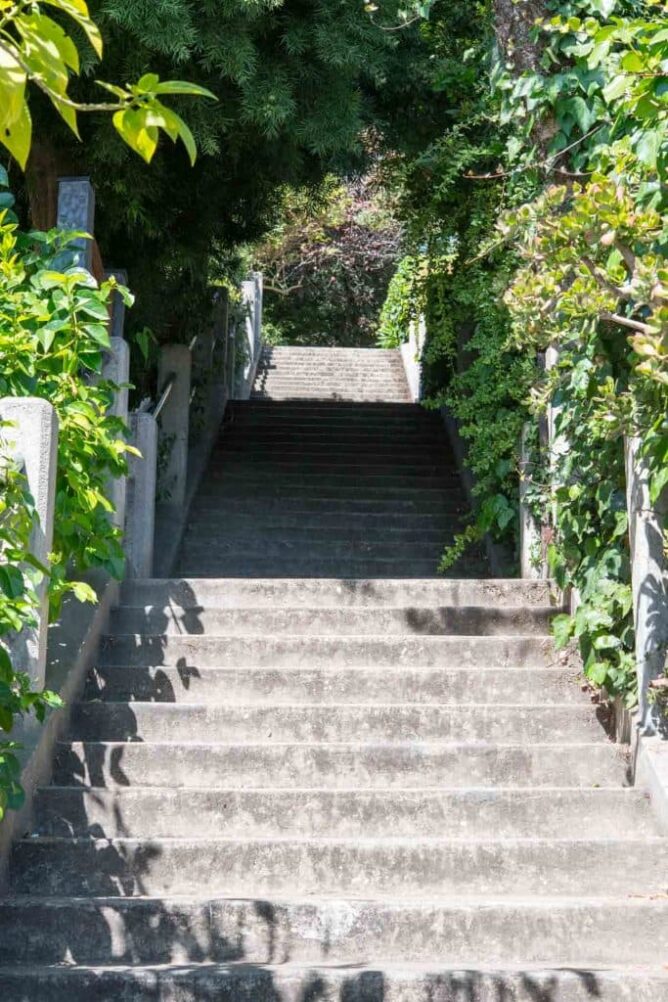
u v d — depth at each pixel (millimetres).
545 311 4359
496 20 5809
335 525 10250
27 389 5020
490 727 5668
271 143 8375
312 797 5004
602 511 5652
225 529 10031
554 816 5012
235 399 14977
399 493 10984
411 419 13375
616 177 4734
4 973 3977
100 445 5324
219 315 13219
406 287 11625
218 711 5625
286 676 5949
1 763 4215
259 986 3941
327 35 7227
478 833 4988
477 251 8570
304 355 19516
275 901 4344
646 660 5188
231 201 9766
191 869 4633
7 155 8047
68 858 4609
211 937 4285
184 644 6219
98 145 7395
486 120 8547
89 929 4270
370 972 3971
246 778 5289
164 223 9039
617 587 5512
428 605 6938
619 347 5195
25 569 4543
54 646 5758
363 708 5656
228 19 6867
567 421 5941
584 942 4293
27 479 4480
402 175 9953
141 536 7324
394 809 5004
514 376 7859
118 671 5941
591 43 5211
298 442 12695
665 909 4320
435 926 4305
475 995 3947
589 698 5949
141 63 6957
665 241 4434
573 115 5594
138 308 9812
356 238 24203
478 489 8125
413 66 8812
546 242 4133
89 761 5258
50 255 5605
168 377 10000
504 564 8812
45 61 1727
